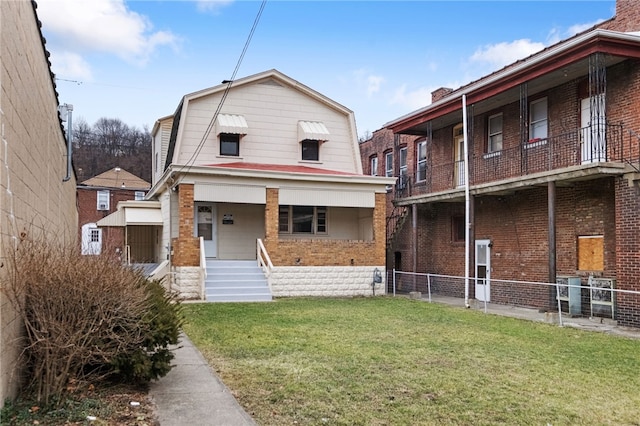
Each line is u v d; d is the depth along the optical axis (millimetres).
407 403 5566
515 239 15938
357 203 18203
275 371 6805
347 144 20938
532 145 15000
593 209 13242
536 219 15133
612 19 13500
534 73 13281
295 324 10789
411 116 18719
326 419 5004
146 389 5773
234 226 18484
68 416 4617
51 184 8609
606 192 12867
